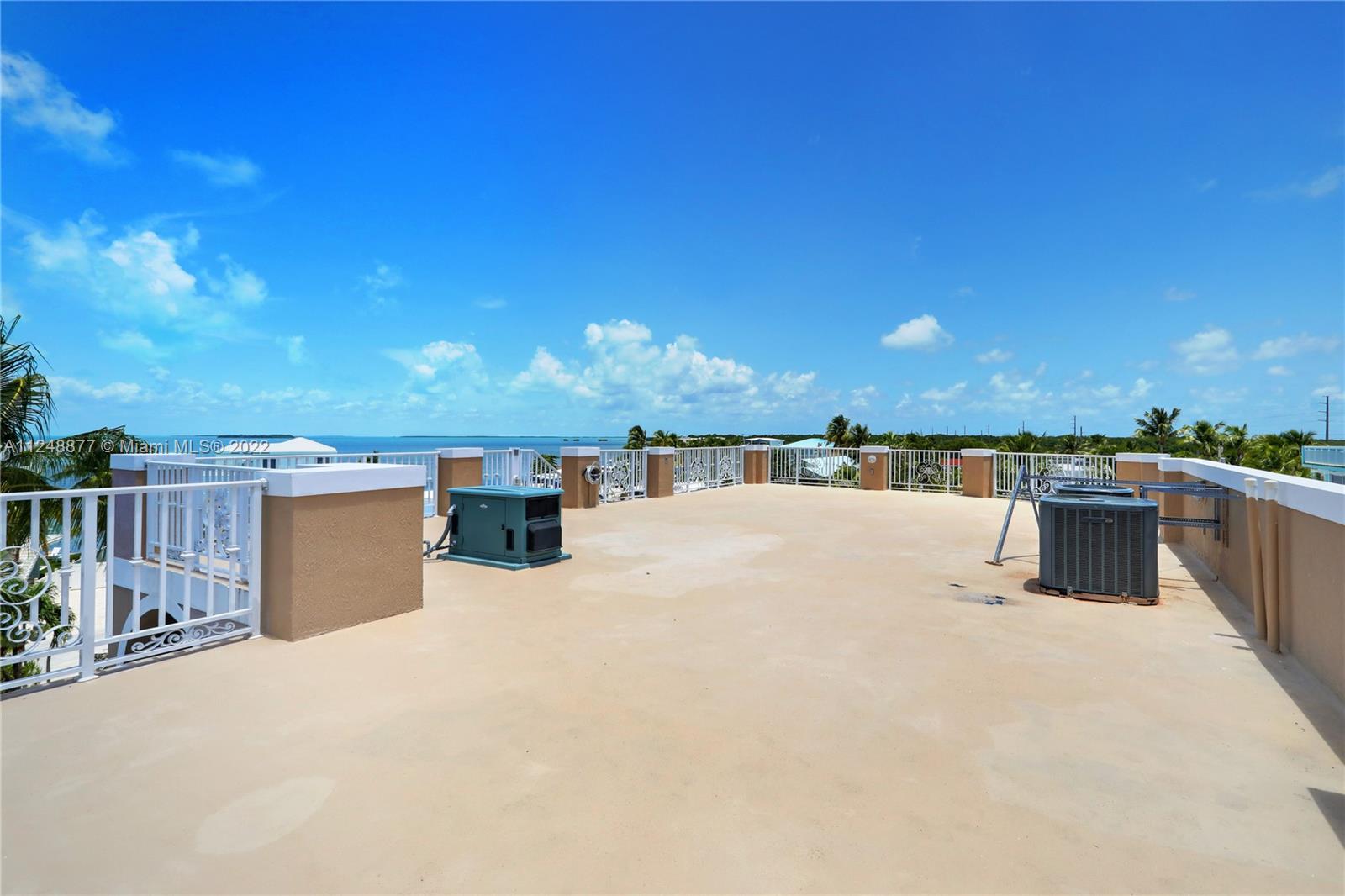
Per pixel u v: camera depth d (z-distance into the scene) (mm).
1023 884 1811
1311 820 2117
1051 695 3137
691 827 2061
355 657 3580
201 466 4906
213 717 2812
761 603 4855
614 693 3127
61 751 2500
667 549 7293
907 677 3367
